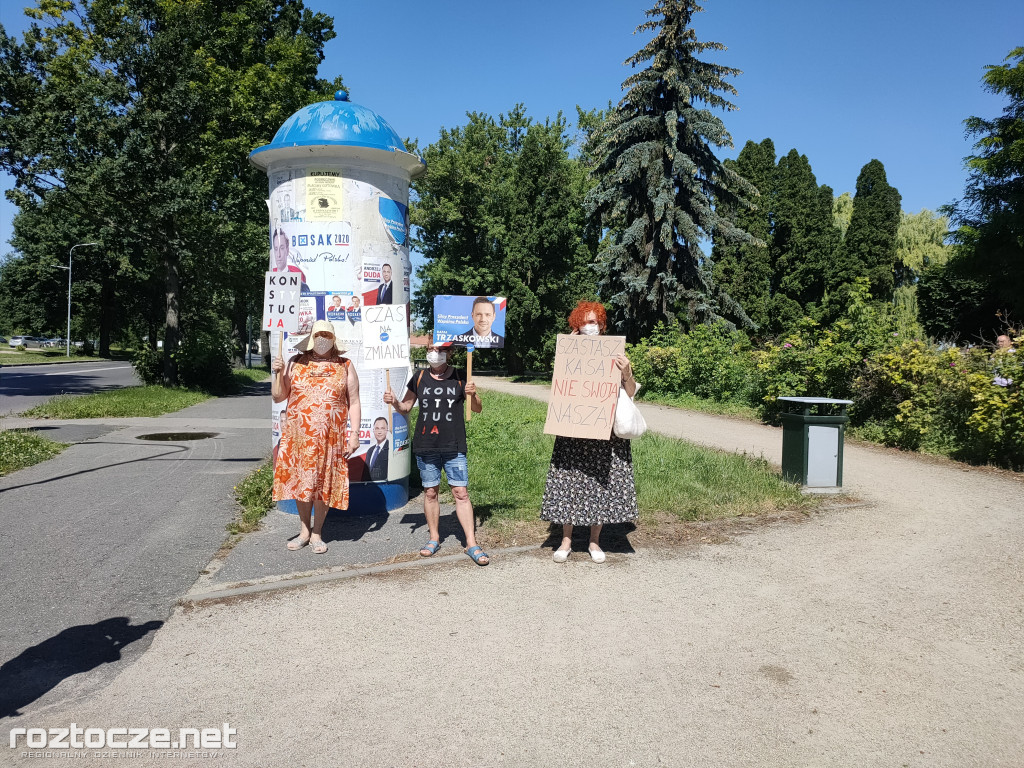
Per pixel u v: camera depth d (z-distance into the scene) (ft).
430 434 16.44
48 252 178.81
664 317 92.02
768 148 139.33
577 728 9.45
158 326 200.85
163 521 19.43
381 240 20.40
